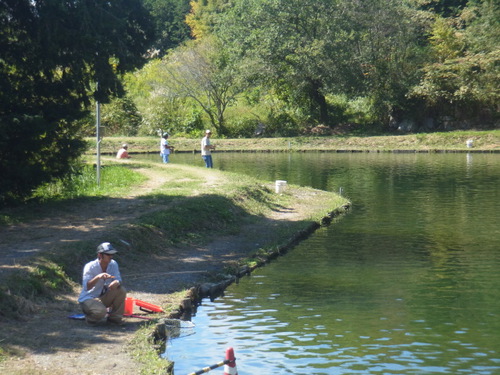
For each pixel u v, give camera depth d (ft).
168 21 343.67
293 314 37.96
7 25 60.75
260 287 44.19
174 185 79.36
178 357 31.37
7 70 62.34
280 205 76.18
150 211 61.16
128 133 207.51
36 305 35.99
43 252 43.57
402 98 195.21
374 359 30.76
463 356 31.04
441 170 118.62
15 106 61.26
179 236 56.24
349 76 188.24
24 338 30.99
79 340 31.27
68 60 61.87
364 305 39.60
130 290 41.14
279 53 189.67
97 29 60.29
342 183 101.09
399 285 44.11
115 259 46.91
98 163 81.25
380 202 81.71
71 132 67.72
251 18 192.34
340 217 71.82
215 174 91.76
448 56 195.93
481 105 193.98
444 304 39.55
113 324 34.09
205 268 47.96
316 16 190.49
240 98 222.28
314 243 58.59
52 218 59.06
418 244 57.11
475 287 43.37
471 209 75.10
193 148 178.81
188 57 203.21
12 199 64.28
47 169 66.59
